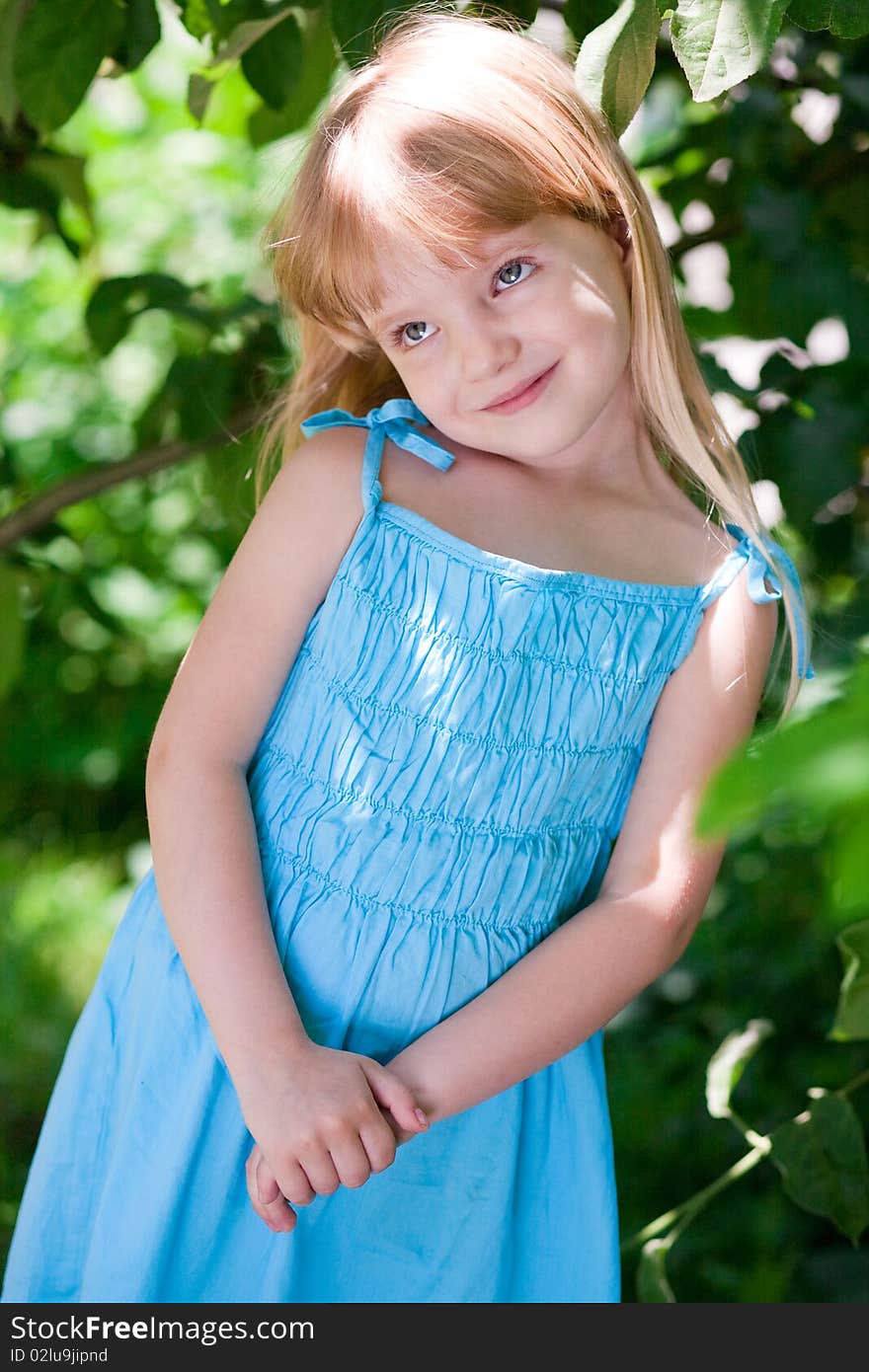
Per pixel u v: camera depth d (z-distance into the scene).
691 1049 2.65
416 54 1.33
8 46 1.70
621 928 1.36
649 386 1.42
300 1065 1.25
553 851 1.40
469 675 1.32
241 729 1.38
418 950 1.36
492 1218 1.42
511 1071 1.31
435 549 1.33
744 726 1.41
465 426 1.33
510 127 1.28
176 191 4.34
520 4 1.57
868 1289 2.12
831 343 2.39
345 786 1.36
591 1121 1.48
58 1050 3.10
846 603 2.01
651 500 1.44
